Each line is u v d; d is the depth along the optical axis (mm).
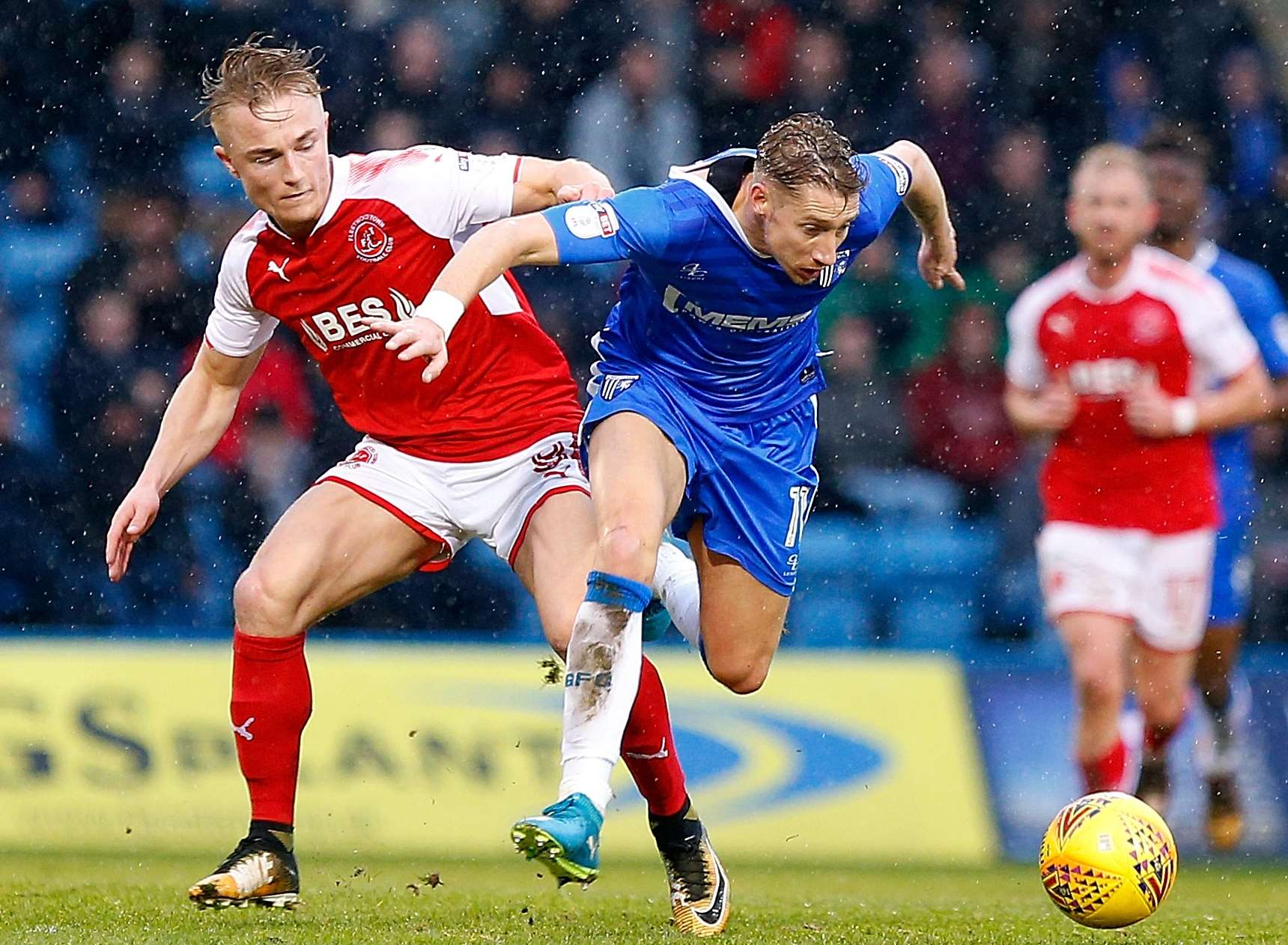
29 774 24219
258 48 14000
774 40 36031
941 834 24781
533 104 35812
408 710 25031
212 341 15258
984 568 32250
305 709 14570
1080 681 23875
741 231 13375
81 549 31609
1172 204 26000
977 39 36469
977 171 36094
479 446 14875
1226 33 36531
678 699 25562
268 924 14062
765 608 15148
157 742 24594
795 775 25172
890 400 33719
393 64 35531
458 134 35656
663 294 13922
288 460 31484
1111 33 36594
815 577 32031
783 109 36125
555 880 21094
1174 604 24578
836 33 36219
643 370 14406
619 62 35812
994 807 25172
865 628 31922
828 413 33469
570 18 35812
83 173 34219
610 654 12578
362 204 14336
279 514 31438
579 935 13547
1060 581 24375
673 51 36000
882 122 36219
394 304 14539
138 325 33094
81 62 34594
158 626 31031
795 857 24438
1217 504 24859
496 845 23953
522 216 12844
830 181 12711
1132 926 15055
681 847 14562
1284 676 26516
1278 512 32500
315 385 31688
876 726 25641
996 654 31391
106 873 20656
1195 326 24578
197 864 22109
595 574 12828
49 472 31922
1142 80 36531
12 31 34344
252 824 14445
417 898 16828
